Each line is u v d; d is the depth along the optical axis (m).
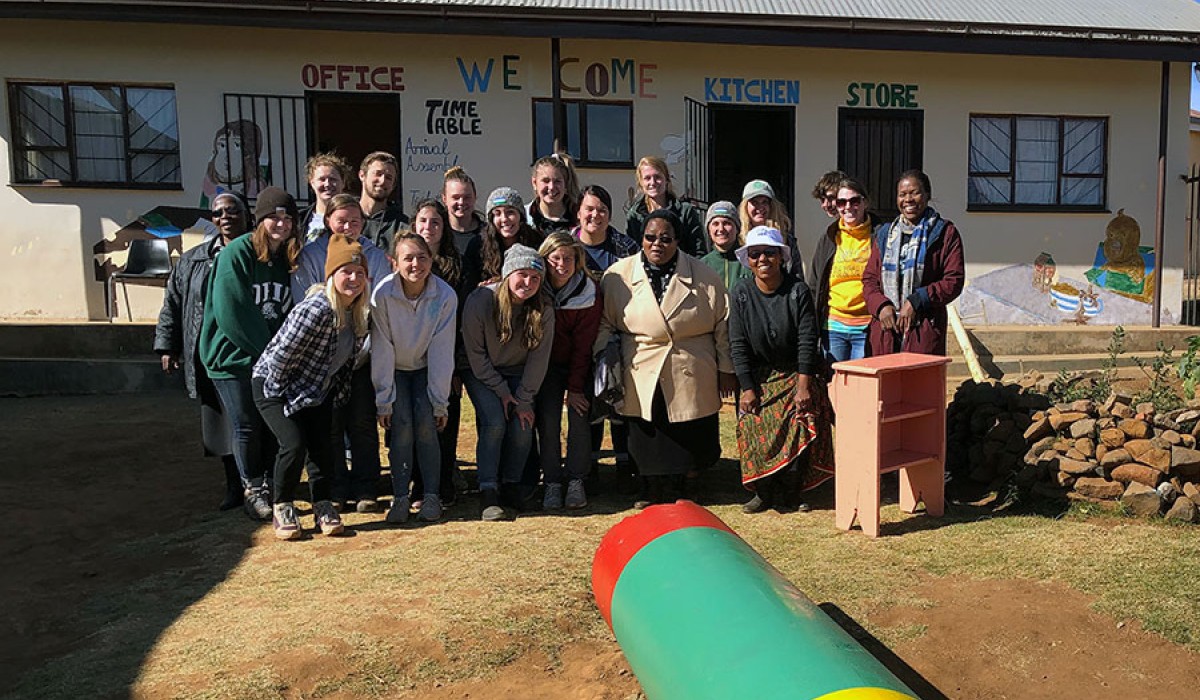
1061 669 3.00
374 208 5.25
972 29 9.67
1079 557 3.85
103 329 8.95
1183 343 10.15
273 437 5.07
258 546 4.37
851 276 5.23
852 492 4.39
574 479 5.03
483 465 4.82
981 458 5.11
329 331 4.22
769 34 9.45
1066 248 11.06
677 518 3.09
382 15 8.91
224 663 3.09
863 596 3.58
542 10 9.02
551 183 5.25
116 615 3.57
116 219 9.70
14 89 9.51
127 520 4.92
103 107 9.61
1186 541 3.99
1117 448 4.55
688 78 10.27
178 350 5.28
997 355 9.83
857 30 9.53
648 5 9.75
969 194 10.92
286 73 9.66
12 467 6.05
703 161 10.35
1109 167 11.05
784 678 2.19
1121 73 10.95
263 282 4.62
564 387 4.99
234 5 8.62
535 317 4.60
